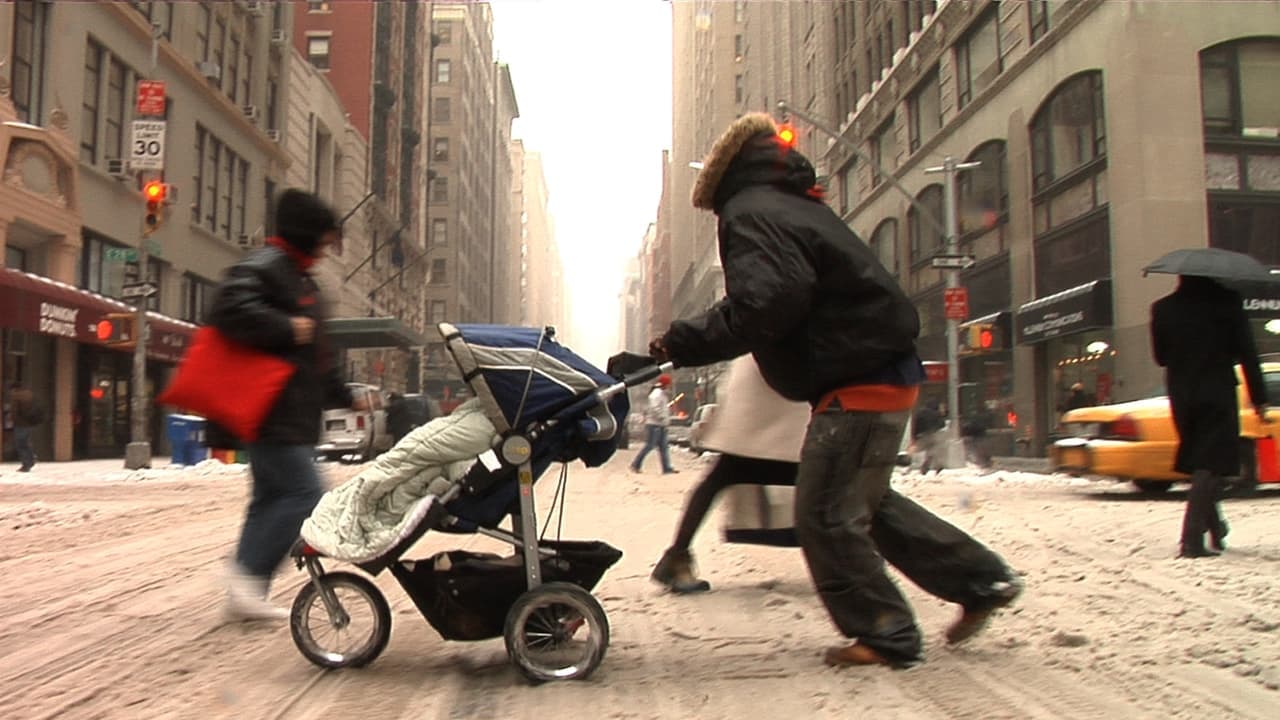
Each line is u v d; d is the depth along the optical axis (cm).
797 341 379
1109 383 2216
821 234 363
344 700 361
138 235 2797
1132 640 432
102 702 360
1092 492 1298
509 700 358
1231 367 641
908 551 413
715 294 8150
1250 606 496
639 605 528
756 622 484
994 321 2717
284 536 465
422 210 7825
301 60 4319
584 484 1470
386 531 372
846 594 387
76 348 2505
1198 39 2164
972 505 1052
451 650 440
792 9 6034
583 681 380
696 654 422
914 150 3569
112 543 795
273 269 448
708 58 9738
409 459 379
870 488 387
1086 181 2372
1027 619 475
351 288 5003
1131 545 722
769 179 378
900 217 3656
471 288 10738
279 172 4031
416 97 7456
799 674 386
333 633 413
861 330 368
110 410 2736
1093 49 2317
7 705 357
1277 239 2178
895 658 388
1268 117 2198
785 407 528
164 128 1986
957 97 3141
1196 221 2125
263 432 452
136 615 511
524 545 381
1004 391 2772
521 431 380
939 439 1853
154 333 2709
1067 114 2475
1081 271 2388
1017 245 2697
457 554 399
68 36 2411
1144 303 2120
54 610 525
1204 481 645
